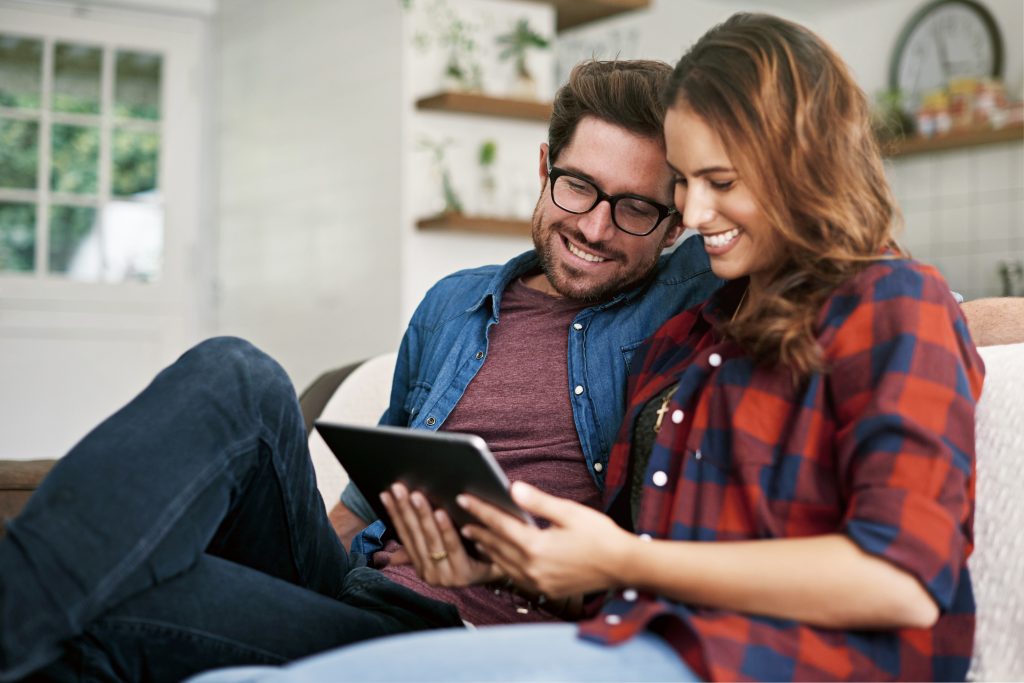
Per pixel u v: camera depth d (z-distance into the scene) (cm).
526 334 172
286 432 142
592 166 162
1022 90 560
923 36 602
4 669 112
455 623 151
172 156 573
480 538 123
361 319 490
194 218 579
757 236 128
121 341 560
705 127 126
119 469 123
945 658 117
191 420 131
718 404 126
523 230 467
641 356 156
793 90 125
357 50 493
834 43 655
